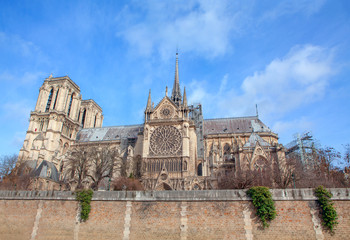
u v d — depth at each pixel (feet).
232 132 361.92
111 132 411.95
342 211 106.42
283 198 112.16
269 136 340.39
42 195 137.69
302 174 207.72
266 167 222.48
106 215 124.57
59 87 392.88
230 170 266.98
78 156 265.54
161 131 294.05
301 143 295.89
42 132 358.64
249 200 114.62
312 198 110.11
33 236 130.31
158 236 116.37
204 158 288.10
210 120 398.21
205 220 115.03
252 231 109.91
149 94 321.32
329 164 245.45
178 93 391.04
